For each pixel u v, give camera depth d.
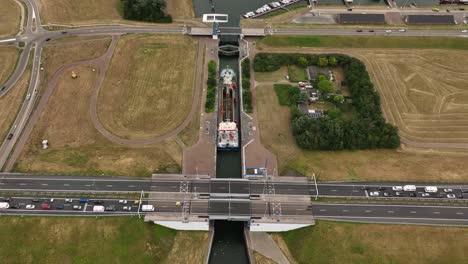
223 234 150.62
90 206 145.38
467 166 164.75
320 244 138.62
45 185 151.75
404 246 136.38
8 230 137.62
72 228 138.62
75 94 190.50
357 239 138.38
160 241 139.38
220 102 194.62
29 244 134.88
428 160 167.62
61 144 169.88
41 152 166.12
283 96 194.12
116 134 174.88
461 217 145.12
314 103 192.62
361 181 156.38
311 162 164.50
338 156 168.50
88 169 158.62
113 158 164.00
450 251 135.12
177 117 183.25
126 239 137.25
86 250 134.00
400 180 156.88
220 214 142.88
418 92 197.88
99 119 180.62
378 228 141.00
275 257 139.75
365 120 176.12
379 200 150.00
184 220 140.38
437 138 177.88
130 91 193.25
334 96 191.25
